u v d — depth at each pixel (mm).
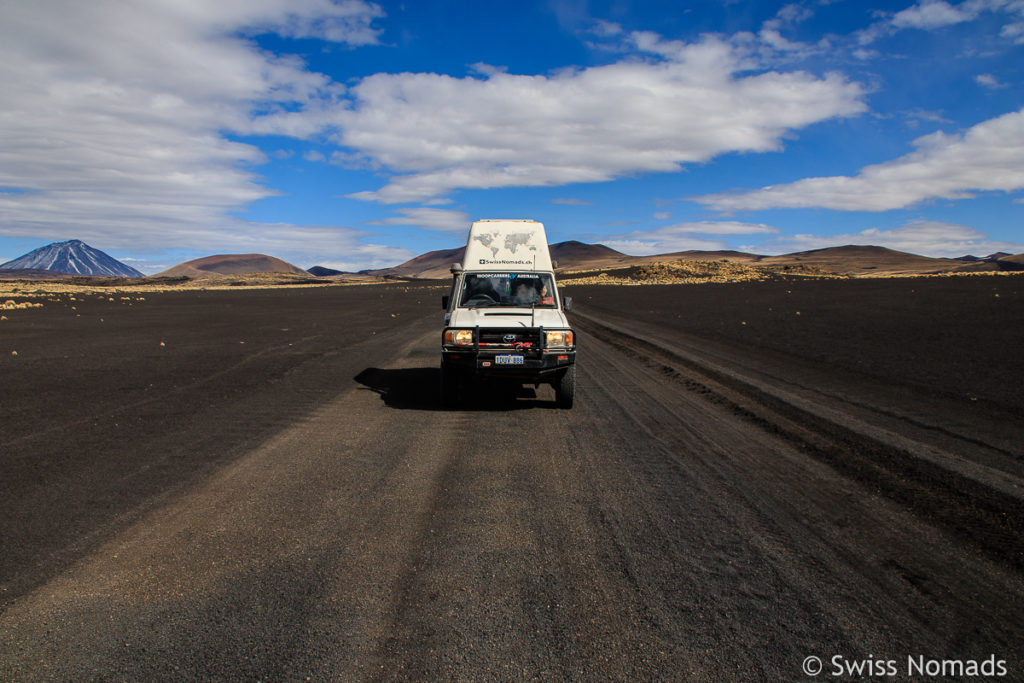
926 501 4406
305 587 3066
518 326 7945
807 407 7625
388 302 39500
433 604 2910
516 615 2820
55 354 13023
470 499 4426
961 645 2637
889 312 21469
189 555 3430
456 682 2316
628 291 48875
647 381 10133
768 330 17547
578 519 4051
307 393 8812
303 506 4234
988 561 3465
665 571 3297
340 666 2406
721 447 5961
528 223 9859
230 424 6785
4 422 6754
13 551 3465
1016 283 36844
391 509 4203
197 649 2520
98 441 5961
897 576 3275
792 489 4699
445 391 8141
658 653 2527
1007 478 4844
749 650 2562
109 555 3422
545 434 6523
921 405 7676
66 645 2549
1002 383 8922
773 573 3293
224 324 21703
